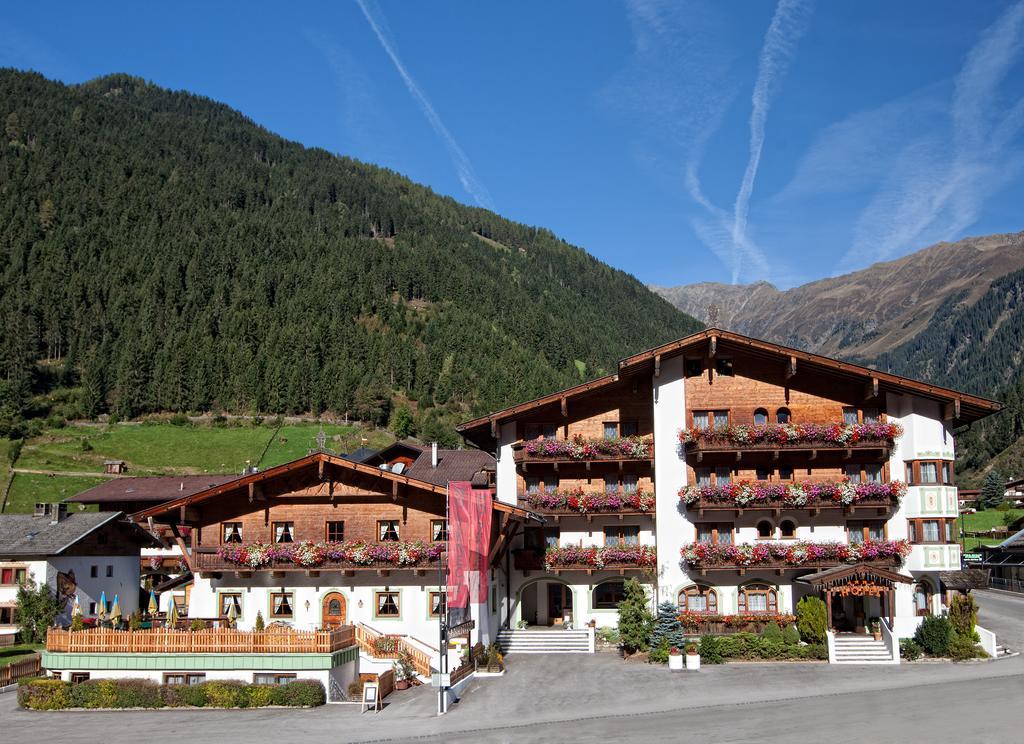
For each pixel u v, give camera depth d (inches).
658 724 1157.1
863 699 1266.0
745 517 1847.9
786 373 1850.4
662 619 1717.5
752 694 1342.3
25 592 2135.8
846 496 1771.7
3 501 4995.1
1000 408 1748.3
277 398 7313.0
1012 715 1109.1
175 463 6023.6
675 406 1884.8
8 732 1247.5
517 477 1958.7
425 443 6963.6
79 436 6520.7
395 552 1643.7
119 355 7810.0
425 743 1108.5
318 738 1154.7
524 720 1224.2
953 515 1779.0
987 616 2235.5
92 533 2343.8
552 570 1923.0
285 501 1736.0
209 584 1724.9
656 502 1872.5
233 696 1385.3
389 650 1563.7
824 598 1780.3
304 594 1704.0
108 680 1429.6
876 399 1840.6
